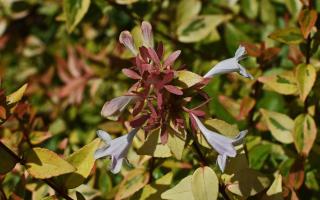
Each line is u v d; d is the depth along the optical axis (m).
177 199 0.25
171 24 0.40
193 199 0.25
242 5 0.41
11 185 0.32
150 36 0.24
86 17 0.40
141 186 0.29
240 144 0.24
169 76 0.23
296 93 0.32
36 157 0.26
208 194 0.25
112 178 0.34
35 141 0.34
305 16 0.30
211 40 0.40
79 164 0.26
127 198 0.30
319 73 0.32
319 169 0.33
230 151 0.23
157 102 0.24
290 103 0.35
